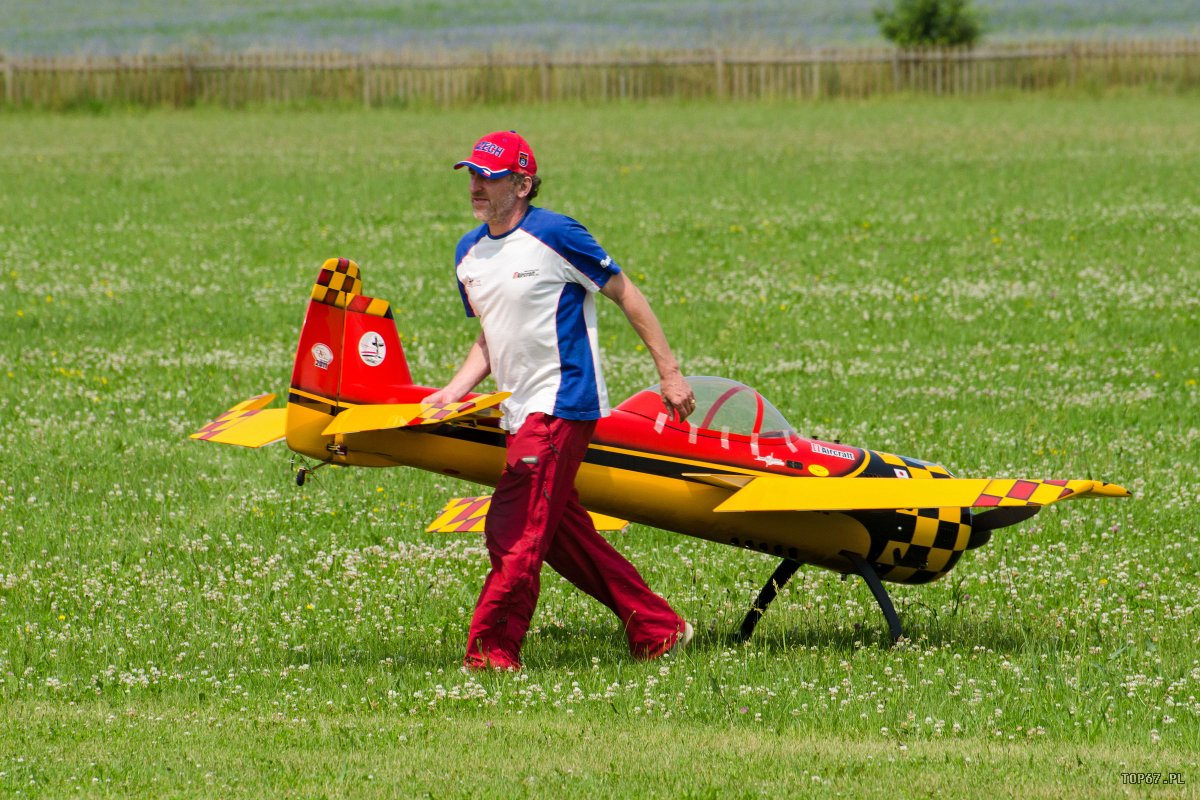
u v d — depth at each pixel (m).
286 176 105.56
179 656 24.36
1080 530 32.94
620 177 104.44
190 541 31.81
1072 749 19.53
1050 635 26.17
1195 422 43.03
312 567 30.55
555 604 28.31
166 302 61.78
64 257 72.44
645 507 24.11
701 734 20.16
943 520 25.02
